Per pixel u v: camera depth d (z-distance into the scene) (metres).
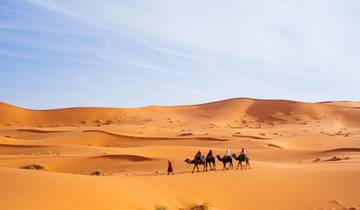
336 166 38.97
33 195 17.08
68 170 46.53
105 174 38.59
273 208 24.00
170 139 83.56
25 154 60.00
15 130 105.25
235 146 75.06
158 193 22.66
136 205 19.55
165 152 59.50
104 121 144.62
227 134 96.31
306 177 28.72
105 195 19.31
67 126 132.62
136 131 101.31
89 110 154.88
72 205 17.22
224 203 23.81
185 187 24.59
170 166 31.48
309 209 24.27
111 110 157.75
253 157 58.75
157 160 47.84
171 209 20.91
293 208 24.30
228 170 31.08
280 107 161.50
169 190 23.66
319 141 84.19
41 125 139.12
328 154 60.19
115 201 19.11
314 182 27.86
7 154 61.44
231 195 24.78
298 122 139.88
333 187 27.11
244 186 26.19
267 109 161.75
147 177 25.72
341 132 110.75
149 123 137.88
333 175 29.27
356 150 62.56
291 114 153.00
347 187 27.14
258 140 81.00
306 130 110.56
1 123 136.12
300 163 48.84
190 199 23.17
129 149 62.00
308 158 58.16
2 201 15.81
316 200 25.31
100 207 17.94
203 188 24.94
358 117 146.12
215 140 81.62
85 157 50.72
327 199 25.45
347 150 62.75
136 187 22.39
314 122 138.00
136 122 141.00
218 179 26.72
